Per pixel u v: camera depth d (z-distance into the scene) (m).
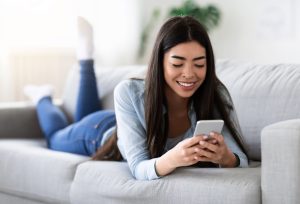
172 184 1.35
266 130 1.23
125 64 4.30
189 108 1.56
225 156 1.39
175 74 1.41
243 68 1.90
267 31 4.02
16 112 2.36
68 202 1.68
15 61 3.73
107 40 4.20
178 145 1.34
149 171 1.39
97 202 1.55
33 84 3.79
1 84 3.68
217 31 4.28
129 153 1.49
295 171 1.17
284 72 1.75
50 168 1.74
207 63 1.47
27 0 3.77
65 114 2.50
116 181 1.49
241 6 4.14
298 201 1.17
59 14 3.89
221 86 1.57
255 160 1.76
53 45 3.87
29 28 3.79
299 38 3.87
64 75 3.89
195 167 1.48
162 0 4.51
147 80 1.49
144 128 1.53
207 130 1.31
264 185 1.22
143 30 4.48
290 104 1.66
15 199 1.90
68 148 2.09
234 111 1.60
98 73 2.47
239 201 1.24
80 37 2.37
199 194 1.30
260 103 1.73
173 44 1.40
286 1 3.90
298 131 1.17
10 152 1.90
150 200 1.39
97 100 2.35
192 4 4.18
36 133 2.43
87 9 4.05
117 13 4.25
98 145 1.98
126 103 1.53
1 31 3.67
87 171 1.61
